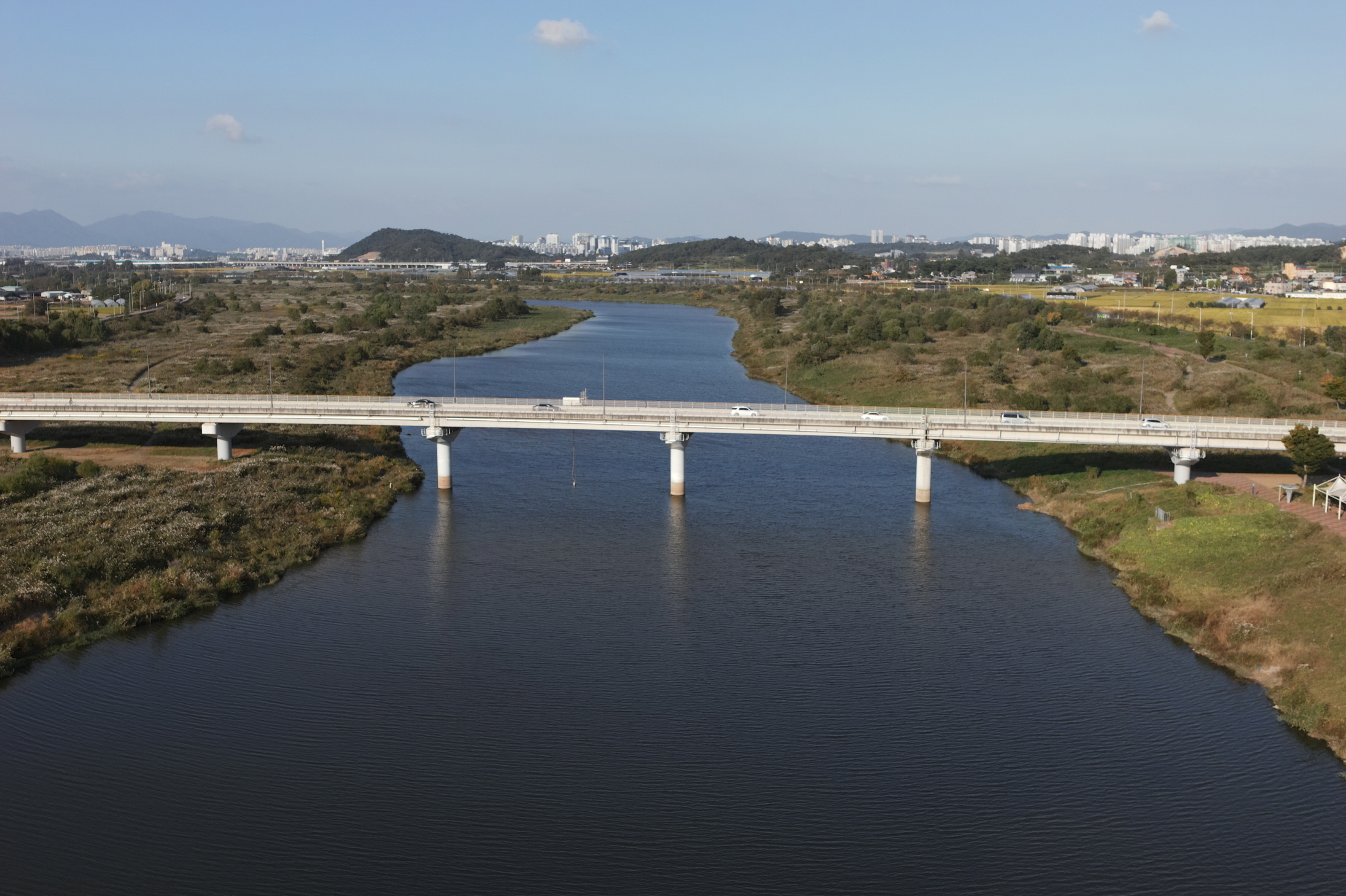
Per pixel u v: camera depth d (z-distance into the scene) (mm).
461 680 82562
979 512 131250
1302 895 58844
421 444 168125
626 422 134250
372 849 62125
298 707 78062
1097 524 121125
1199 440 128750
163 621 93438
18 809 65062
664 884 59562
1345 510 111188
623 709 78562
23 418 142000
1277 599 92688
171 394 167125
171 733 74188
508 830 64062
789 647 89562
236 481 128250
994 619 96062
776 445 171000
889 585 104625
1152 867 61250
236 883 59000
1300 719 76375
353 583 103625
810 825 64938
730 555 113438
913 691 81625
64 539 104750
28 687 80562
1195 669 85875
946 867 61219
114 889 58344
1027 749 73562
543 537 118938
